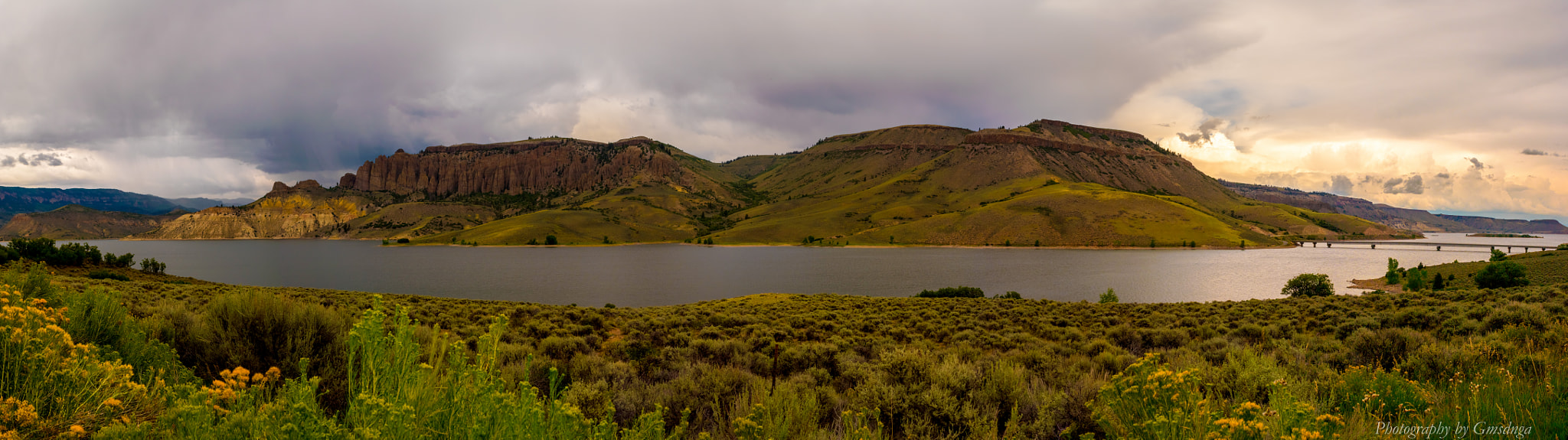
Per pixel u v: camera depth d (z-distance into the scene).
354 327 3.57
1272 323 20.73
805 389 6.71
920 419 5.87
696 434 5.78
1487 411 4.41
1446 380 6.43
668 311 34.88
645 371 10.45
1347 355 8.75
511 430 3.19
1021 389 6.64
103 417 3.34
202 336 5.71
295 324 5.92
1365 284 97.44
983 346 18.20
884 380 7.09
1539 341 8.04
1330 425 3.78
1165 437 3.49
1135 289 98.38
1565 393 4.48
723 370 8.11
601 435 3.60
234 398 3.05
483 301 37.09
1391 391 5.53
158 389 3.66
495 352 3.99
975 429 5.45
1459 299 28.39
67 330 4.50
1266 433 3.56
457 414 3.45
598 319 23.44
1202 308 31.91
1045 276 121.75
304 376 3.12
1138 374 4.04
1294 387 5.51
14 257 58.44
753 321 26.00
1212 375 6.78
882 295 92.25
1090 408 5.48
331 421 2.87
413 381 3.69
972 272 134.00
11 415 2.94
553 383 3.57
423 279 122.56
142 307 10.47
